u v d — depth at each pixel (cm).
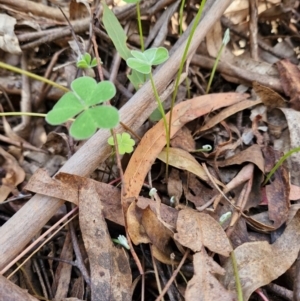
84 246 14
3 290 11
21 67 19
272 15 21
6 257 12
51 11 19
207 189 15
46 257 14
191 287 12
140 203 14
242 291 12
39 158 17
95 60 15
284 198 14
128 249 14
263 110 17
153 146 15
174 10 19
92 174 15
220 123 17
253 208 15
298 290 13
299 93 17
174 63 15
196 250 13
